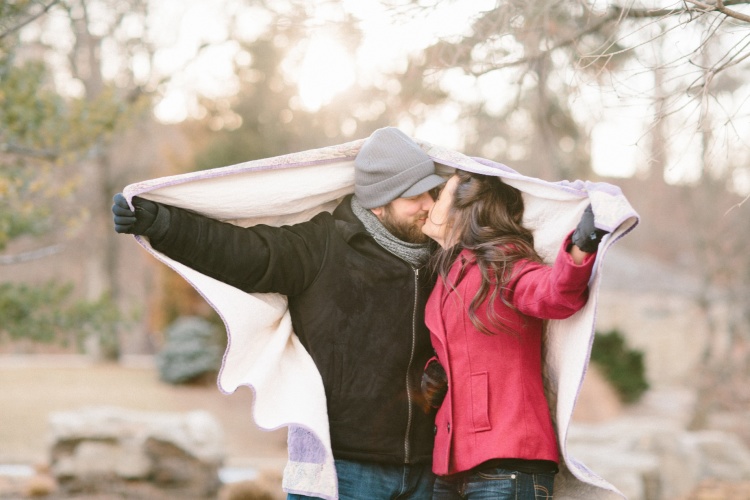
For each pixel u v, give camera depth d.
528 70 3.79
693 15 2.74
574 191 2.58
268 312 2.83
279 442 16.72
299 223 2.95
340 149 2.89
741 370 15.02
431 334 2.81
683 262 28.23
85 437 10.13
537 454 2.61
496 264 2.64
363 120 7.70
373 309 2.85
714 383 15.02
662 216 25.64
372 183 2.83
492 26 3.40
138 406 19.83
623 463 8.43
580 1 3.33
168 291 25.73
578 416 17.88
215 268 2.72
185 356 23.17
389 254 2.87
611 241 2.29
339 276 2.85
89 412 10.59
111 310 8.49
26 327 8.03
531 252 2.71
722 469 10.50
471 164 2.78
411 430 2.85
